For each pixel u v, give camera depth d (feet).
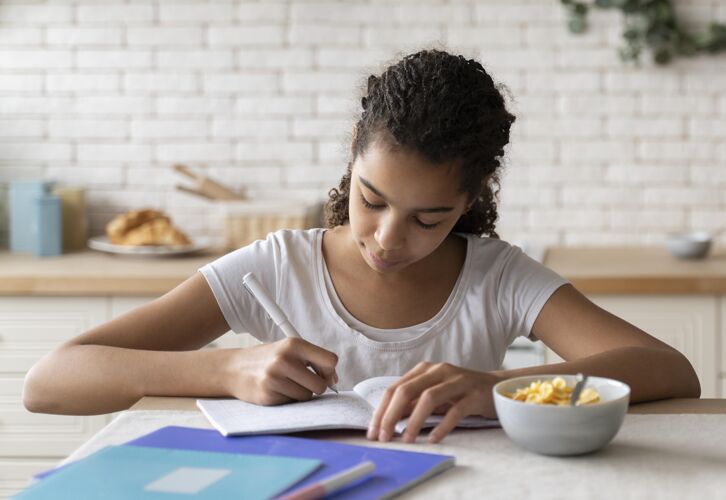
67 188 10.11
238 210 9.68
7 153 10.52
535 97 10.29
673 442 3.68
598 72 10.25
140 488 2.99
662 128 10.27
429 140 4.09
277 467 3.19
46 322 8.64
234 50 10.37
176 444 3.53
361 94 6.17
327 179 10.46
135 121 10.46
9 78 10.43
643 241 10.41
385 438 3.67
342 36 10.30
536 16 10.21
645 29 10.07
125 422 3.90
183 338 5.04
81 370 4.47
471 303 5.21
